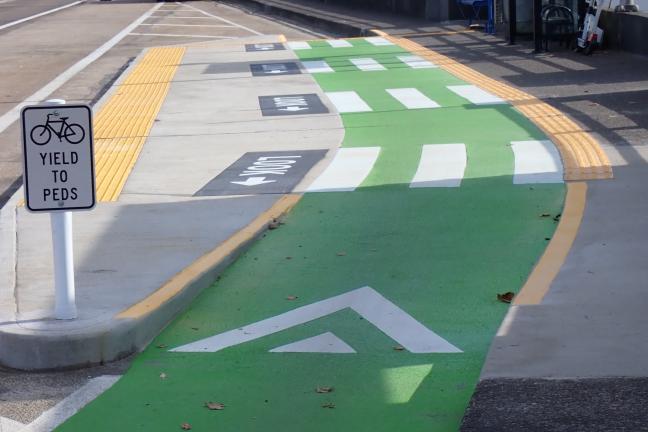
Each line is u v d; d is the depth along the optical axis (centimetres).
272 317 716
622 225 892
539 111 1488
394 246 871
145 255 822
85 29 3481
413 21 3206
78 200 651
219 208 993
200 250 835
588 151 1194
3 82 2119
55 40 3077
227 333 689
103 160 1250
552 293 730
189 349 664
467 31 2775
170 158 1259
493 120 1442
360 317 711
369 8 3809
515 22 2375
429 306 726
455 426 539
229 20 3841
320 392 589
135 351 657
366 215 971
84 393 596
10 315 674
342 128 1436
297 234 916
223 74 2056
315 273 807
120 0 5406
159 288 729
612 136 1281
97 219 951
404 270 807
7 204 1041
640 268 775
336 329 690
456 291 755
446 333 676
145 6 4803
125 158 1261
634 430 501
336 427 545
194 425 553
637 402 534
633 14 2059
